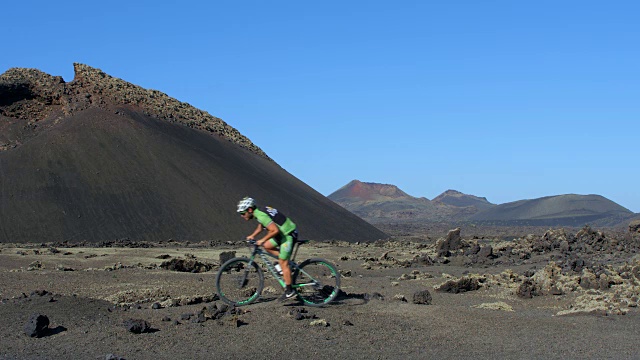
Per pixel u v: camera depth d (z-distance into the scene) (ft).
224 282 56.75
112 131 203.62
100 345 31.94
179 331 34.53
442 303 51.24
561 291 56.44
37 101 225.35
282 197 207.21
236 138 262.88
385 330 35.76
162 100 250.37
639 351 33.99
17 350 30.86
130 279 59.77
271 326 35.45
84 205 170.60
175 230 169.68
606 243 117.39
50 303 38.75
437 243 111.04
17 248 116.78
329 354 31.40
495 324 38.52
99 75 239.71
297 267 39.91
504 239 187.42
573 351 33.60
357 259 103.35
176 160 199.82
